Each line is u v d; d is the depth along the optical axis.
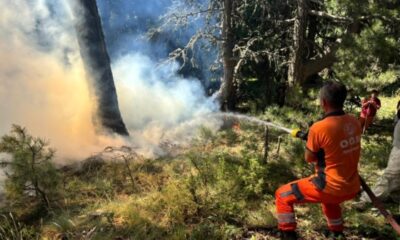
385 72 8.85
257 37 10.38
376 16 8.64
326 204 4.11
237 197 5.34
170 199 5.20
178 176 6.38
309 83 11.47
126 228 4.75
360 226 4.60
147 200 5.45
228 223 4.77
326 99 3.47
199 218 4.94
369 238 4.42
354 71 8.65
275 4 10.67
